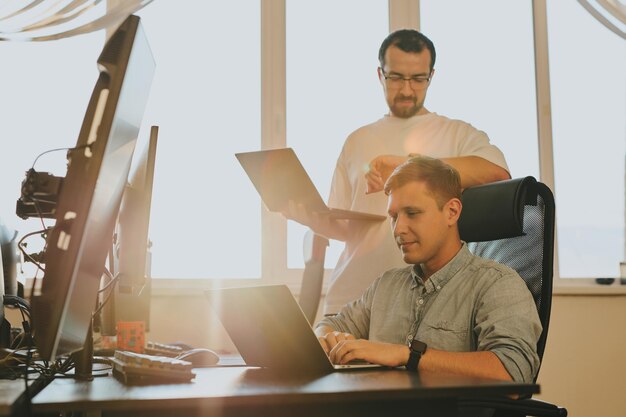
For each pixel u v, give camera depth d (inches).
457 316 62.4
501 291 60.0
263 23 133.3
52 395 37.0
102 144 37.6
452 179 63.8
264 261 129.0
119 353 49.3
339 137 134.9
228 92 131.5
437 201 62.8
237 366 58.9
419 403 39.4
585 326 129.5
